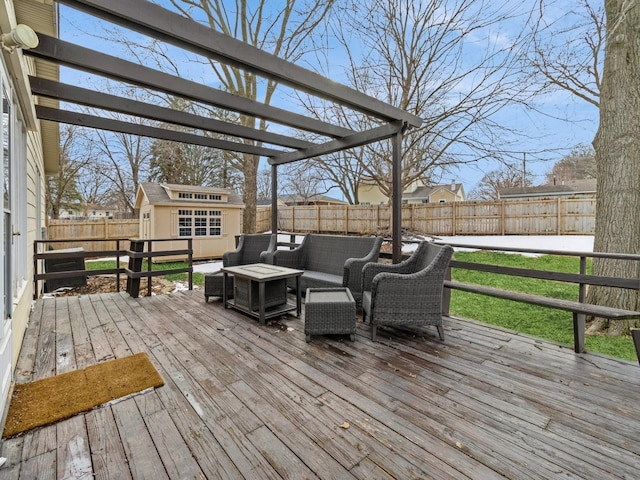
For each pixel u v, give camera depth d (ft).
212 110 30.12
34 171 15.06
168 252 15.49
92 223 38.06
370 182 41.78
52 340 9.36
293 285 14.16
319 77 9.21
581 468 4.50
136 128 12.85
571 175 55.47
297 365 7.66
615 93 12.09
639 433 5.22
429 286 9.11
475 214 41.93
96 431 5.34
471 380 6.93
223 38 7.38
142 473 4.45
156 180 57.11
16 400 6.19
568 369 7.43
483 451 4.83
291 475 4.40
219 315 11.74
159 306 12.99
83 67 8.07
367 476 4.38
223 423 5.52
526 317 13.33
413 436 5.16
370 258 11.98
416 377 7.07
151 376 7.11
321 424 5.47
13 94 8.02
